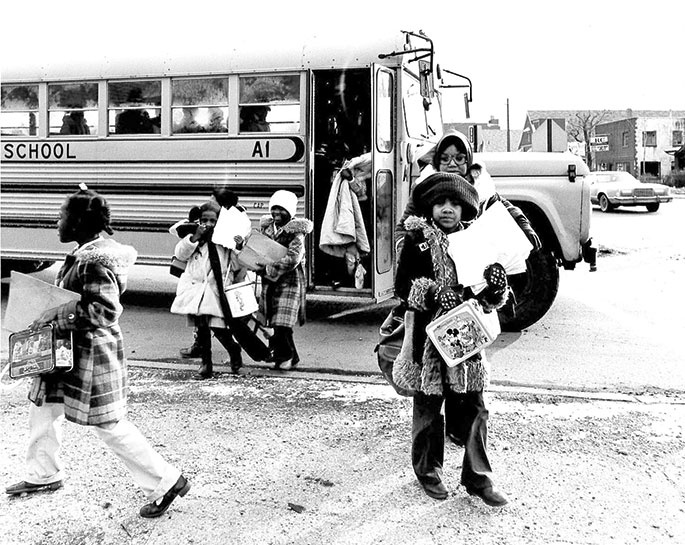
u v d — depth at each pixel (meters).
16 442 4.30
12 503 3.53
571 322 7.91
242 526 3.32
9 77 8.25
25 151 8.34
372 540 3.19
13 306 3.30
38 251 8.44
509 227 3.62
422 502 3.55
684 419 4.68
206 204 5.57
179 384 5.51
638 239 15.79
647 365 6.10
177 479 3.41
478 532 3.25
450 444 4.24
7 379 4.17
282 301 5.81
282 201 5.85
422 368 3.53
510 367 6.04
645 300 9.24
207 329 5.66
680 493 3.61
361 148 7.32
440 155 4.15
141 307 8.90
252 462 4.02
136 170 7.90
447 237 3.55
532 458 4.05
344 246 6.89
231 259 5.62
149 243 7.93
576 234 7.21
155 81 7.76
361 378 5.68
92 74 7.94
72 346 3.24
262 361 6.07
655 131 55.56
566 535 3.21
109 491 3.66
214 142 7.58
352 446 4.25
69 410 3.28
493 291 3.48
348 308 8.83
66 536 3.24
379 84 6.86
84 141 8.07
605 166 60.34
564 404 4.98
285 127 7.36
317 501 3.56
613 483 3.73
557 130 8.73
